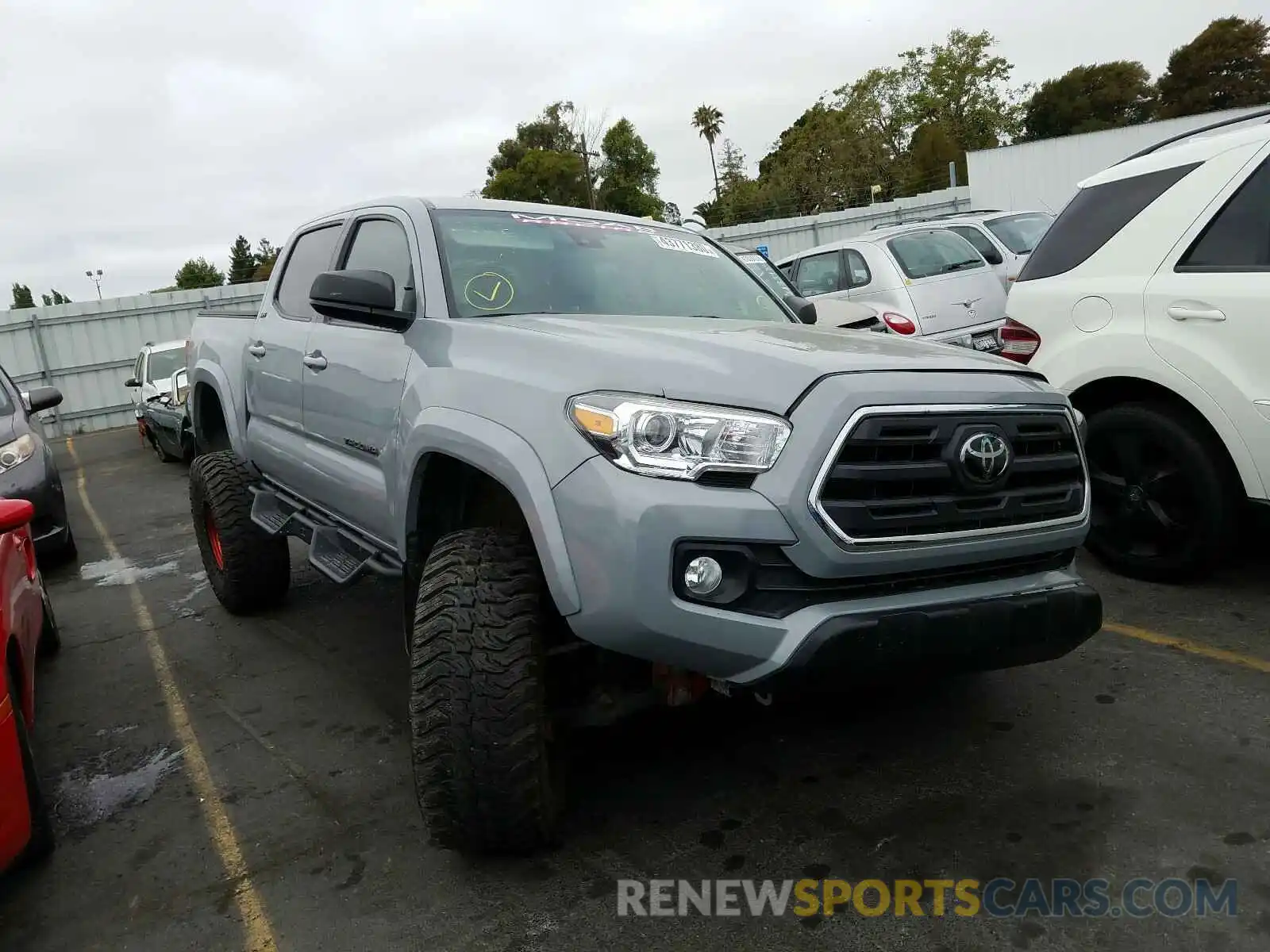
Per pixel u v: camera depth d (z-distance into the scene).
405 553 2.92
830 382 2.20
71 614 5.56
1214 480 3.85
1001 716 3.16
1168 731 2.95
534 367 2.47
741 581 2.15
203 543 5.21
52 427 19.84
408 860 2.60
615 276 3.43
